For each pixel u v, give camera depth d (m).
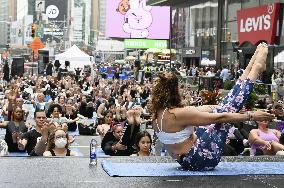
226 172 5.16
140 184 4.63
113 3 63.41
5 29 176.25
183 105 5.24
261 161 5.87
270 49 28.00
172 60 57.31
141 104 20.03
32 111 19.55
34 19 124.25
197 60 49.78
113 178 4.84
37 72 51.72
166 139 5.21
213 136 5.24
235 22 39.97
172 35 60.88
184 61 52.53
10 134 10.52
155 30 63.75
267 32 20.86
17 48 103.31
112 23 63.66
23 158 5.81
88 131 16.02
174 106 5.18
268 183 4.73
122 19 63.59
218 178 4.90
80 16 175.12
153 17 63.59
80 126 16.14
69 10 150.62
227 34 40.78
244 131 10.77
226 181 4.79
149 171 5.14
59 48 118.31
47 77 40.72
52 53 67.00
